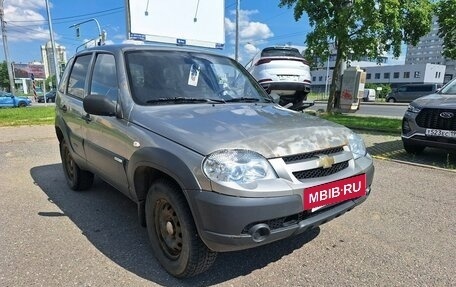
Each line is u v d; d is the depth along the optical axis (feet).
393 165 20.24
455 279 8.98
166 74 11.46
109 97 11.35
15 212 13.24
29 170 19.30
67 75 15.79
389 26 40.34
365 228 11.91
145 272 9.27
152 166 8.69
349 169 9.28
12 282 8.71
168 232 8.96
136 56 11.57
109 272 9.24
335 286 8.68
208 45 46.96
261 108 11.19
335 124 10.28
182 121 9.15
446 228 11.91
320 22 42.93
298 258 10.01
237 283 8.82
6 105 96.63
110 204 14.10
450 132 19.21
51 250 10.35
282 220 7.95
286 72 35.70
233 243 7.48
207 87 11.84
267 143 8.12
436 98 21.02
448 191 15.61
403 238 11.20
